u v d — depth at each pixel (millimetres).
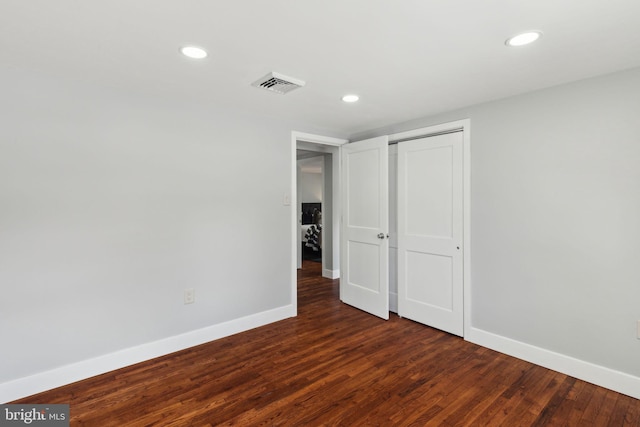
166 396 2135
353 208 3965
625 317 2152
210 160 2967
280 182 3484
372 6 1457
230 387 2238
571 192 2363
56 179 2236
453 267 3076
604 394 2148
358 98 2734
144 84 2406
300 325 3375
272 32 1687
